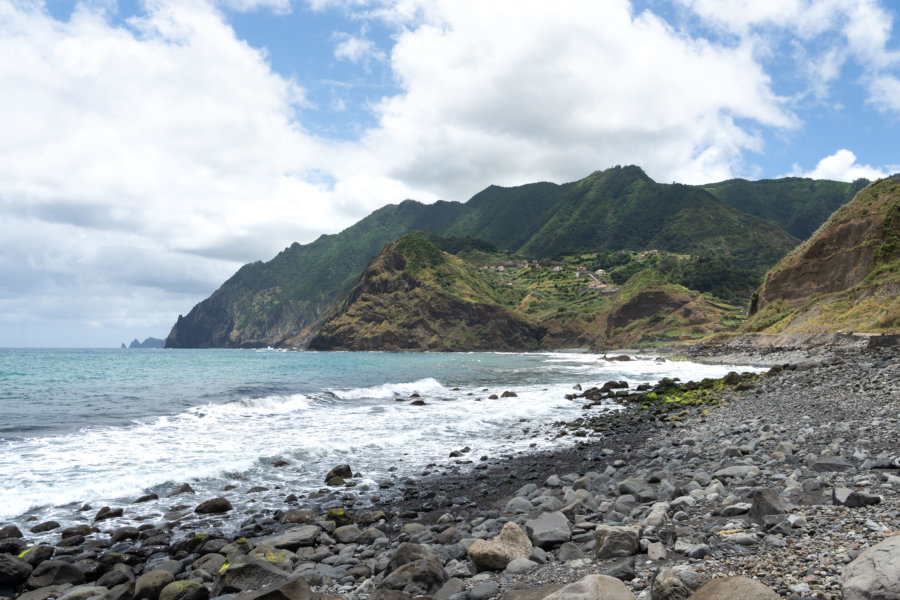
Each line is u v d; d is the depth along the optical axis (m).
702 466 11.73
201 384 37.91
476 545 7.15
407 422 22.22
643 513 8.38
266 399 26.81
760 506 6.98
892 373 21.75
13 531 9.50
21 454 15.27
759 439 13.55
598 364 81.50
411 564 6.70
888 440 10.94
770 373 32.25
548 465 14.65
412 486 12.80
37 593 7.45
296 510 10.80
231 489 12.61
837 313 61.84
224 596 6.56
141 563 8.65
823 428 13.42
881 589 3.84
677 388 32.12
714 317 156.12
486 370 62.41
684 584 4.81
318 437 18.56
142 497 11.72
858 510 6.47
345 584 7.15
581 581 4.96
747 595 4.14
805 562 5.14
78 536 9.48
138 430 19.41
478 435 19.55
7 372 48.53
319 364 76.00
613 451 15.94
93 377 43.72
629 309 178.88
